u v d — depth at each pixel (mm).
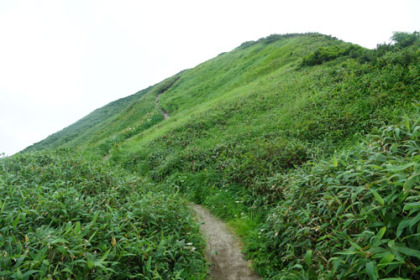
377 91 8953
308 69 15906
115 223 3756
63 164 7215
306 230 3287
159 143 12859
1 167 6695
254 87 17922
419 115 4117
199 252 4188
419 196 2135
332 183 3365
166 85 42125
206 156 9312
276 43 31047
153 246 3459
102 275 2787
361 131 7477
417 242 2195
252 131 10500
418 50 9773
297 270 3326
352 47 15359
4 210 3684
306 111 10211
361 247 2502
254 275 3746
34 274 2549
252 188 6211
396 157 3004
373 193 2520
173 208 4910
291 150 6941
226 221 5688
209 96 25375
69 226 3105
